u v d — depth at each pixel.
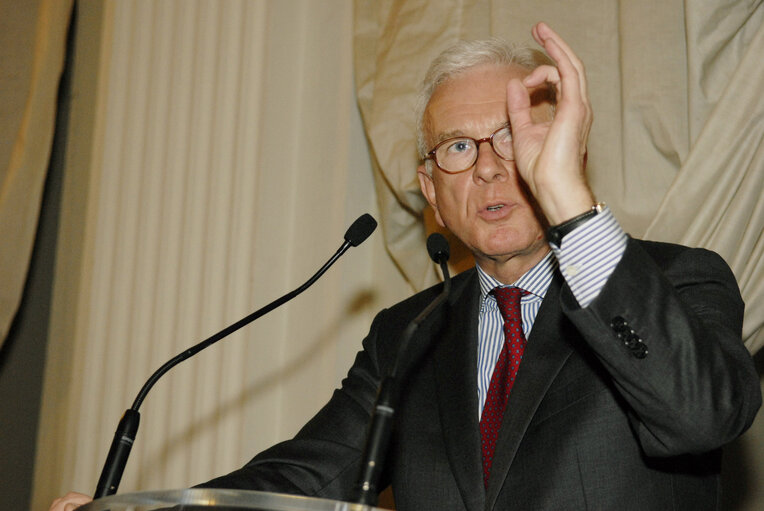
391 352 2.76
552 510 2.18
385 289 4.34
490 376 2.62
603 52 3.63
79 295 5.06
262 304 4.47
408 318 2.82
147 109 4.91
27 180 5.30
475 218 2.62
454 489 2.39
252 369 4.42
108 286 4.84
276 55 4.64
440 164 2.73
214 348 4.47
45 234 5.59
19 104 5.41
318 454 2.59
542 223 2.58
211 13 4.78
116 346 4.75
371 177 4.43
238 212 4.55
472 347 2.57
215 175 4.62
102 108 5.07
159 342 4.62
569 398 2.28
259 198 4.53
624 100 3.50
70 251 5.53
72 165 5.58
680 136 3.40
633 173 3.49
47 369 5.46
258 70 4.63
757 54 3.22
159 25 4.95
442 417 2.48
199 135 4.70
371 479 1.63
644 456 2.18
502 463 2.26
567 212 1.96
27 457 5.46
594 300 1.91
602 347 1.91
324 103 4.54
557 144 1.99
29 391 5.49
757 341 3.16
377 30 4.34
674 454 1.96
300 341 4.39
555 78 2.14
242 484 2.44
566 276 1.97
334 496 2.55
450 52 2.84
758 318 3.11
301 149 4.54
